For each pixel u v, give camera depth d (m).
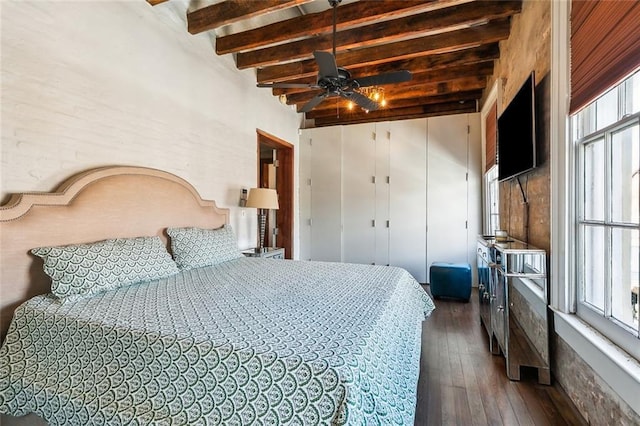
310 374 1.03
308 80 4.48
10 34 1.79
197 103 3.22
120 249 2.07
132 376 1.27
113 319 1.44
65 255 1.79
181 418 1.14
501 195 3.56
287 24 3.12
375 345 1.27
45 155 1.95
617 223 1.52
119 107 2.42
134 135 2.54
